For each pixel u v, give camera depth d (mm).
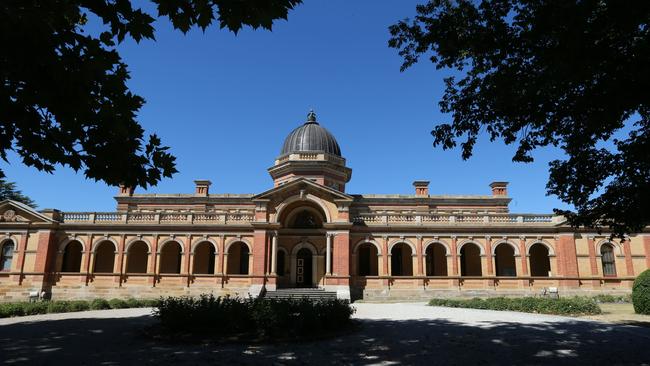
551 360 11406
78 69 6816
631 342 14008
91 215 38500
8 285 36000
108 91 7441
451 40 9953
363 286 36875
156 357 11477
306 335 14352
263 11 6289
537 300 25516
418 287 36781
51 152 7922
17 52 6336
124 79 7594
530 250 41031
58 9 6434
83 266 37312
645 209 10117
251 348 12688
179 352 12109
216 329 14562
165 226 37938
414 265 37438
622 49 8109
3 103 7129
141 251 40656
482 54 9930
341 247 36156
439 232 38062
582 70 8328
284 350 12414
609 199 10836
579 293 35531
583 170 11070
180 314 14820
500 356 11852
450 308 27562
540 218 38219
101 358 11453
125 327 17828
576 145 10789
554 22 8102
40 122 7625
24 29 6055
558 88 9125
